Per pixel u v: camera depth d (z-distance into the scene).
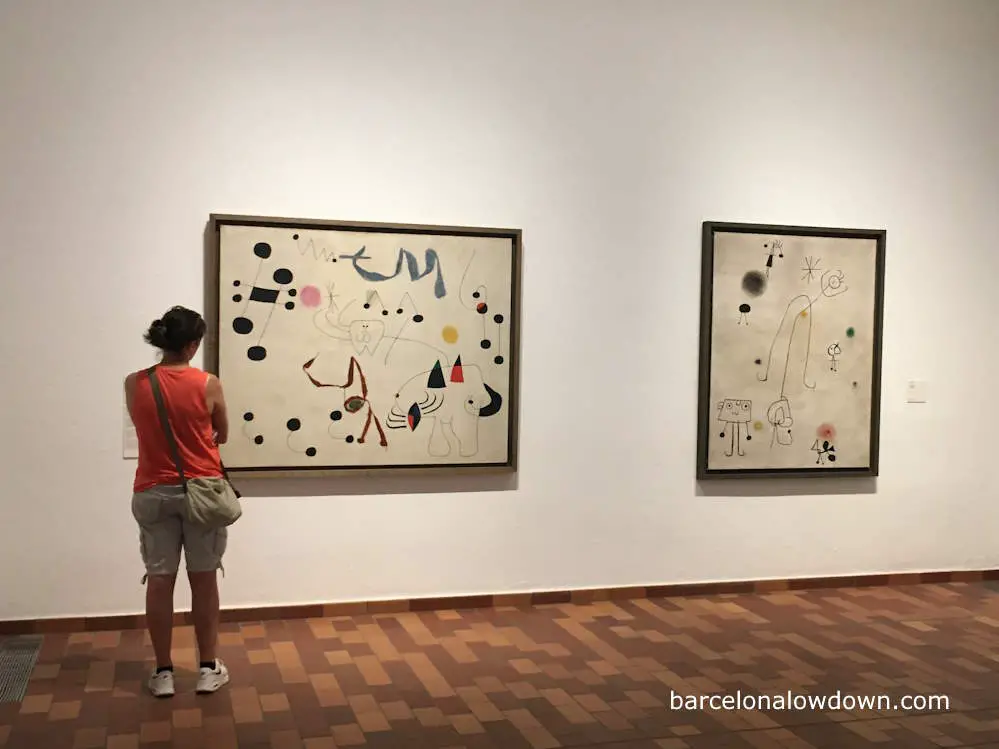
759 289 6.16
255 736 3.84
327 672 4.62
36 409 5.14
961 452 6.64
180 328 4.27
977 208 6.62
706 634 5.33
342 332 5.49
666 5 6.00
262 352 5.38
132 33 5.20
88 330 5.18
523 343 5.82
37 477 5.15
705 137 6.09
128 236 5.22
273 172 5.41
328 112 5.48
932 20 6.49
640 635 5.29
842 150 6.34
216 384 4.32
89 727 3.91
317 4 5.45
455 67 5.66
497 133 5.74
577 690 4.43
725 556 6.22
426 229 5.58
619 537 6.03
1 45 5.03
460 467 5.70
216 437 4.41
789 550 6.34
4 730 3.87
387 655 4.88
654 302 6.03
